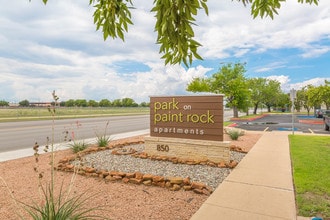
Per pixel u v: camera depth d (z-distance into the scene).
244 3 3.11
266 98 54.91
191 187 4.71
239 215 3.53
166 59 2.57
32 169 6.32
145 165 6.54
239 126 20.73
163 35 2.34
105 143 9.53
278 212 3.63
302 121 25.58
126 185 4.98
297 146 9.34
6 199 4.29
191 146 7.26
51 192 3.37
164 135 7.86
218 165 6.46
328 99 31.62
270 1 3.56
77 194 4.45
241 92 32.16
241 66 32.44
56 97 3.67
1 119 27.95
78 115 39.03
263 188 4.69
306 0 3.91
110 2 2.64
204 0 2.16
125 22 2.77
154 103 8.04
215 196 4.29
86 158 7.29
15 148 9.95
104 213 3.66
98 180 5.31
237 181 5.13
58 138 12.85
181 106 7.60
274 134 13.86
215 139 7.07
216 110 7.07
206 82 33.81
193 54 2.37
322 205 3.82
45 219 2.89
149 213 3.67
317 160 6.87
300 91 55.62
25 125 21.05
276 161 6.96
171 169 6.17
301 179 5.11
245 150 8.84
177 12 2.17
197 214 3.57
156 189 4.75
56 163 6.87
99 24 2.94
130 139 12.16
